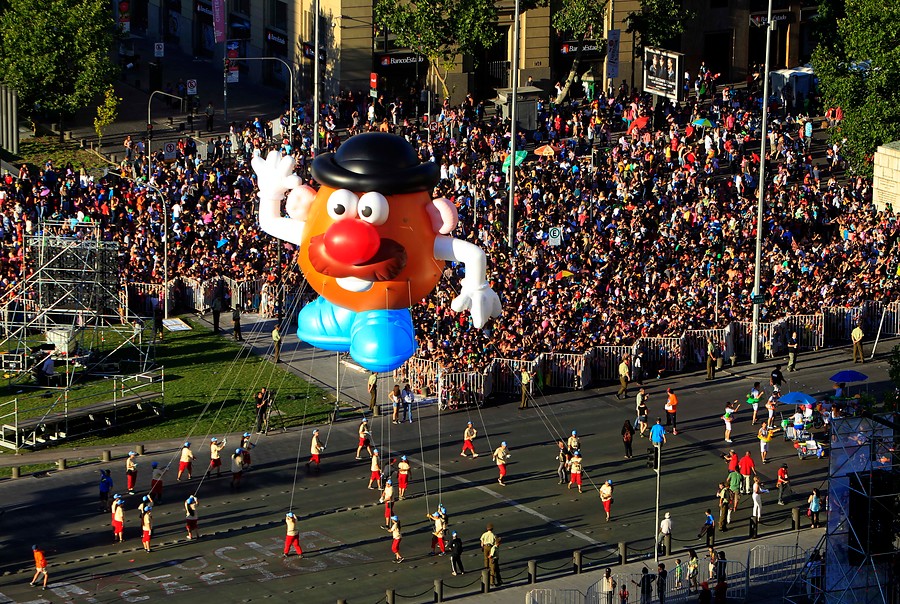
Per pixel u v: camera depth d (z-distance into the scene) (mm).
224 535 166375
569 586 156750
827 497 158875
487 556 156625
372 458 179000
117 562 159875
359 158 126750
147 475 180750
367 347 130375
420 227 128250
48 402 198000
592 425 198625
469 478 182375
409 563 161250
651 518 173125
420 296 131250
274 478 181125
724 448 192375
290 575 157625
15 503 173000
